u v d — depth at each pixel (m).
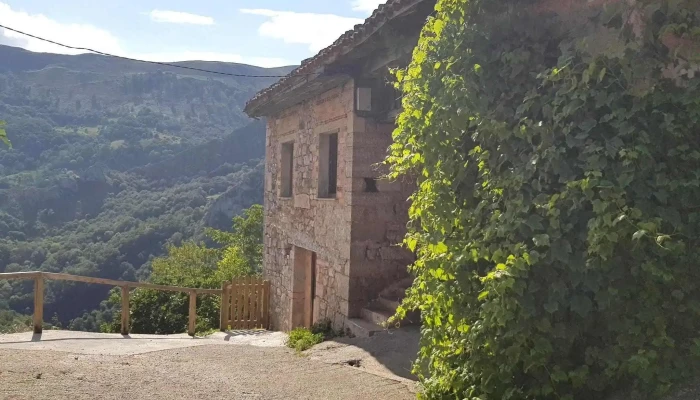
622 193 2.89
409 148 4.06
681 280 2.93
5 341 7.24
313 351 6.86
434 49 3.97
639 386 2.94
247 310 11.10
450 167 3.72
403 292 7.97
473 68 3.72
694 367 2.87
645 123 3.06
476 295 3.41
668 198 2.99
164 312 15.23
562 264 3.06
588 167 3.05
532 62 3.62
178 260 23.67
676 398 2.79
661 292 2.94
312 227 9.53
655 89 3.08
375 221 7.97
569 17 3.58
